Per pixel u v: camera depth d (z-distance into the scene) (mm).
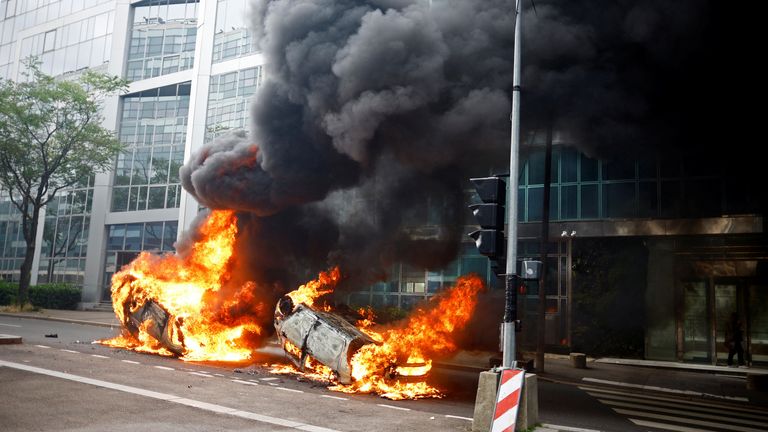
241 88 32312
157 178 36500
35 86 32375
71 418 7434
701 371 18078
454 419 8766
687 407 11734
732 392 14180
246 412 8383
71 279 38281
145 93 38031
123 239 37062
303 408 8992
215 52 33906
